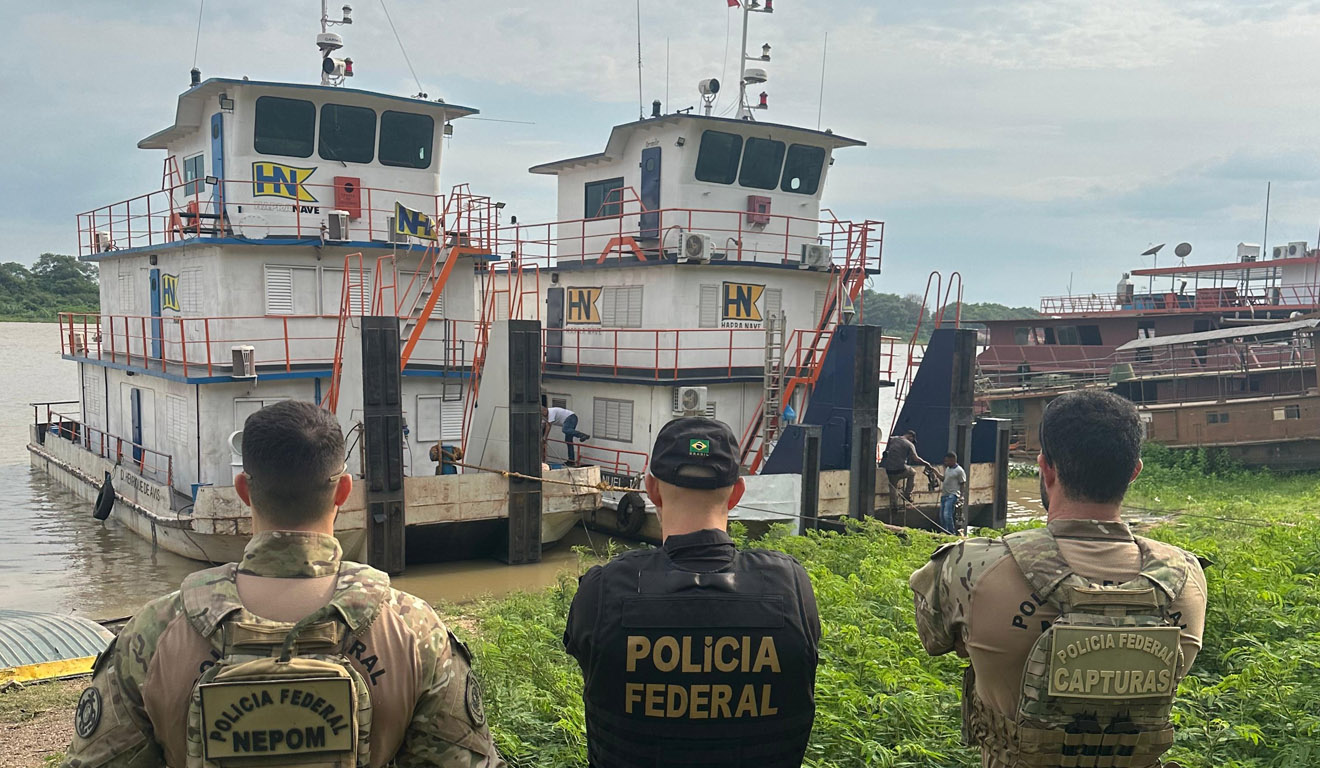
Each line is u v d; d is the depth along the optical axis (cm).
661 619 310
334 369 1922
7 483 2802
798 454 1938
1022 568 322
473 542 1892
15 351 7794
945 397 2114
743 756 314
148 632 273
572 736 649
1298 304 3838
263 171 2009
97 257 2522
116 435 2478
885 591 1009
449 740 289
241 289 1983
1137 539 335
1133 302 4238
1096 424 329
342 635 271
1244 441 2881
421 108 2133
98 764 268
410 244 2117
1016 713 320
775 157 2391
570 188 2677
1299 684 629
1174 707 619
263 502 287
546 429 2250
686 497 331
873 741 575
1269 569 988
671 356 2222
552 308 2648
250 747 253
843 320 2358
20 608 1572
